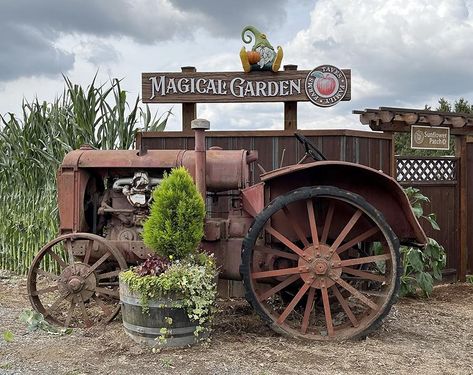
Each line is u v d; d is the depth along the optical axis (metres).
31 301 4.64
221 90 6.70
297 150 6.34
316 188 4.20
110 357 3.80
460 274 7.18
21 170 7.52
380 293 4.38
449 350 4.19
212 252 4.55
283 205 4.18
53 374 3.48
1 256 7.99
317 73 6.57
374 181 4.46
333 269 4.28
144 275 4.04
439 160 7.06
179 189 4.12
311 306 4.33
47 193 7.19
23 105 7.53
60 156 7.11
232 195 4.91
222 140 6.42
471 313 5.50
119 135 7.23
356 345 4.18
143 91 6.77
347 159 6.29
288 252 4.59
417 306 5.79
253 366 3.67
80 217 4.85
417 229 4.38
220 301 5.43
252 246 4.18
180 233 4.08
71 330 4.44
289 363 3.74
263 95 6.66
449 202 7.14
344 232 4.30
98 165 4.82
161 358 3.78
